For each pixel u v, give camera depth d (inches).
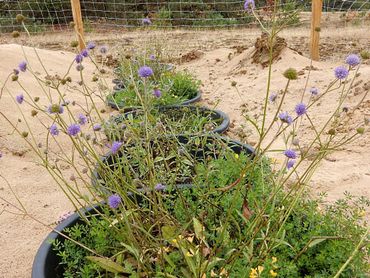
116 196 74.2
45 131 171.3
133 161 103.7
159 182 96.5
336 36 383.2
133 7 513.0
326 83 215.9
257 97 215.6
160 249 79.9
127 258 86.2
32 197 128.2
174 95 200.8
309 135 165.9
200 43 400.2
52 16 514.9
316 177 135.2
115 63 292.4
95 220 89.1
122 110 111.3
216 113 168.1
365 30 400.8
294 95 210.5
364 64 249.8
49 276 82.5
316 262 80.5
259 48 274.2
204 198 87.0
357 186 130.0
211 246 86.6
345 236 82.4
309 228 85.7
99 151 142.7
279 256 79.9
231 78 260.7
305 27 426.3
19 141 161.2
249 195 91.1
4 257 104.3
